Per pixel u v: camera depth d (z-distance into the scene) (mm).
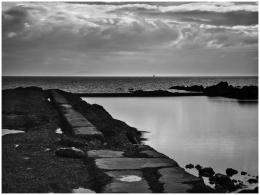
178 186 8281
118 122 21062
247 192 9531
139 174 9125
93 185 8688
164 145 15953
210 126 22125
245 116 27594
